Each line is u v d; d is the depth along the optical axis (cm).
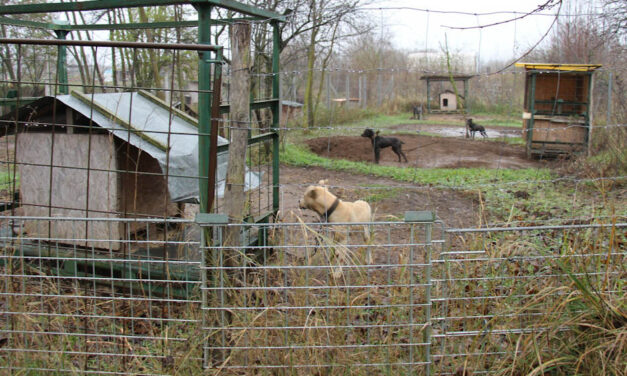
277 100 543
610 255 319
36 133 469
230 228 384
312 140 1650
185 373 311
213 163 368
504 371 305
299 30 1356
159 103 503
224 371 312
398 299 320
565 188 877
